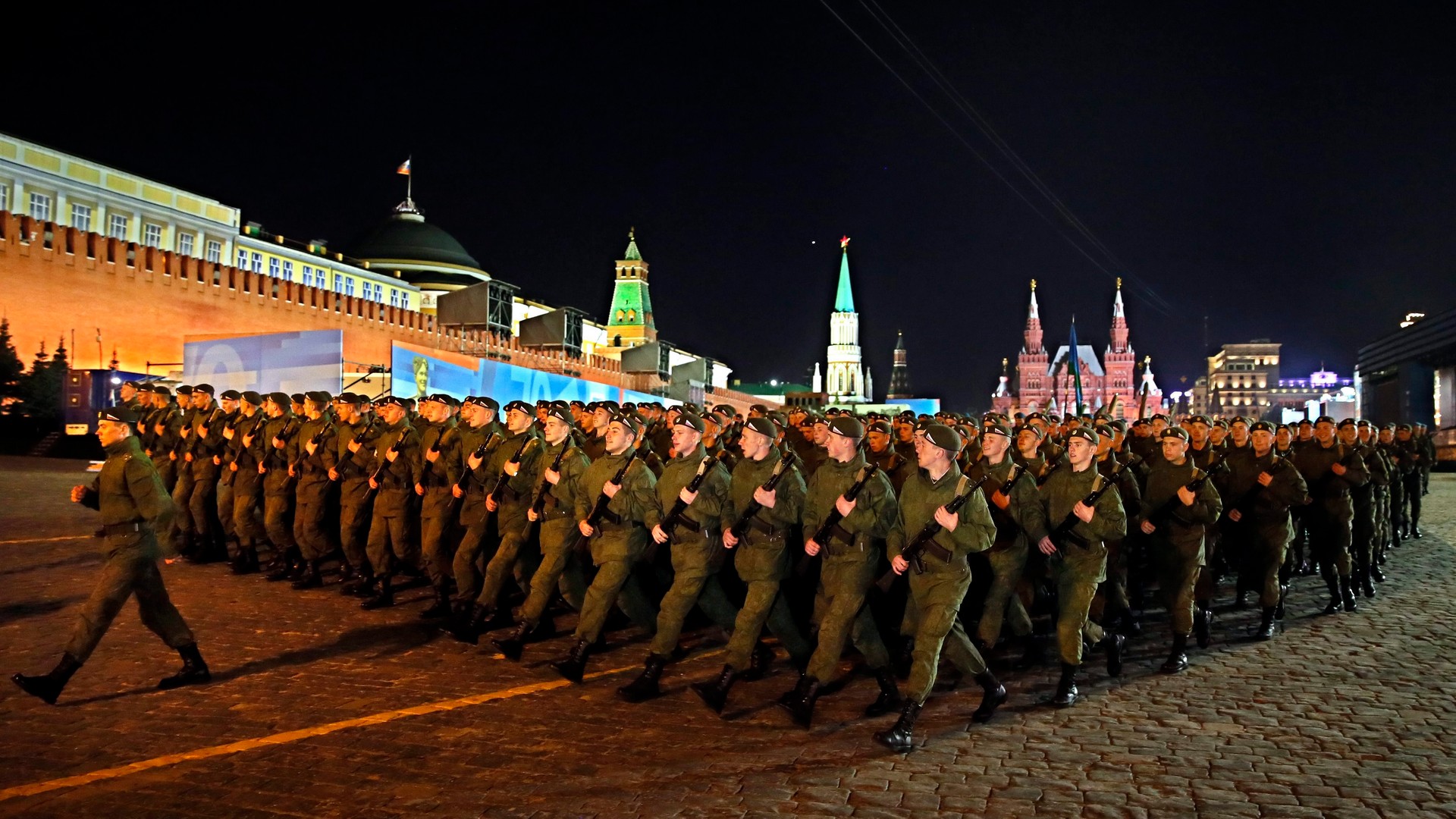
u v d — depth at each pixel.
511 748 6.97
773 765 6.67
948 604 7.27
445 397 11.41
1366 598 13.52
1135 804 6.01
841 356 181.62
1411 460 20.50
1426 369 80.88
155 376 38.19
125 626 10.45
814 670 7.55
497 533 10.79
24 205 48.56
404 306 74.94
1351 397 120.00
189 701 7.96
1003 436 9.32
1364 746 7.11
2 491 23.81
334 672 8.88
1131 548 11.59
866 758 6.82
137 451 7.95
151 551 7.98
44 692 7.58
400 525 11.53
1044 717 7.87
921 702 7.10
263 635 10.15
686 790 6.20
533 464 10.01
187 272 45.78
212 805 5.94
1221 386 186.38
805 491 8.10
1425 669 9.45
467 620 10.33
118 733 7.19
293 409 13.45
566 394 36.06
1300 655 10.05
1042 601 11.93
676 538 8.27
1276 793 6.20
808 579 9.78
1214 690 8.69
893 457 11.33
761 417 8.20
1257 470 11.19
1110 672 9.26
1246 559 12.24
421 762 6.66
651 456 10.64
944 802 6.03
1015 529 8.95
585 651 8.56
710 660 9.66
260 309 48.69
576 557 10.02
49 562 14.23
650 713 7.84
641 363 65.69
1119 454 13.74
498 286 56.75
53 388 38.12
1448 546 19.83
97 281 42.28
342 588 12.42
